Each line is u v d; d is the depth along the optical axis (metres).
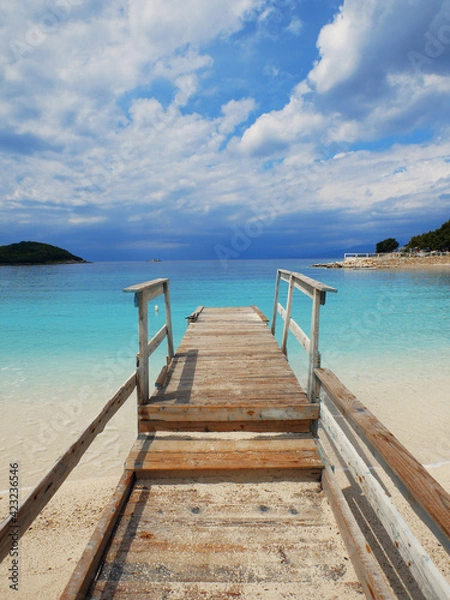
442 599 1.18
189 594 1.64
